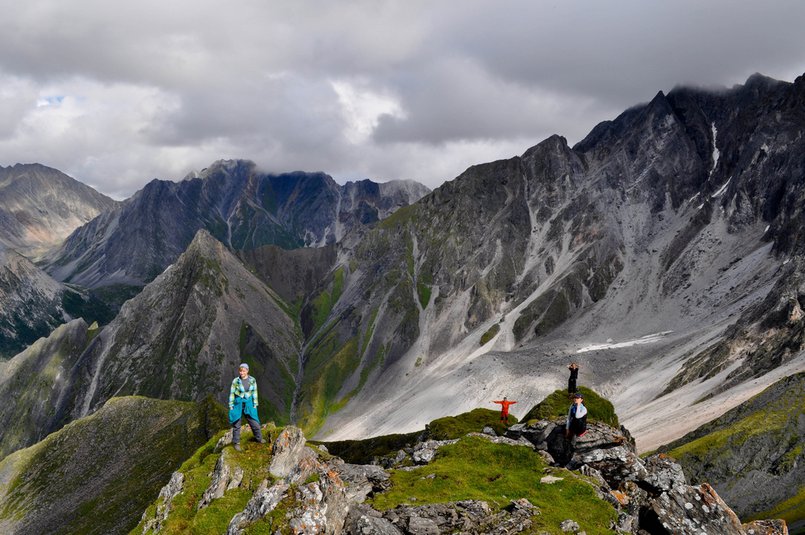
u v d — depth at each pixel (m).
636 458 27.61
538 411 45.47
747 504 79.94
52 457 158.88
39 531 129.00
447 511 21.92
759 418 94.62
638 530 23.78
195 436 142.25
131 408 170.50
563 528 21.53
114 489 133.75
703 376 166.50
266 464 25.48
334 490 20.75
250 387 26.92
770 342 154.50
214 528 21.67
